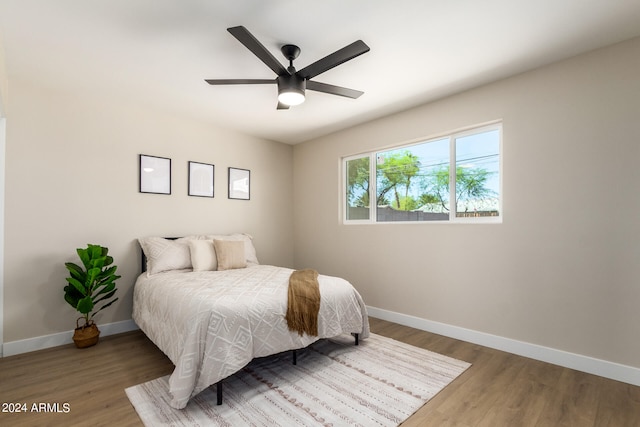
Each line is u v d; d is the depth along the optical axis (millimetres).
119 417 1800
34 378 2256
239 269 3367
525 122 2660
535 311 2602
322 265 4520
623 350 2205
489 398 2006
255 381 2219
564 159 2467
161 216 3600
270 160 4734
